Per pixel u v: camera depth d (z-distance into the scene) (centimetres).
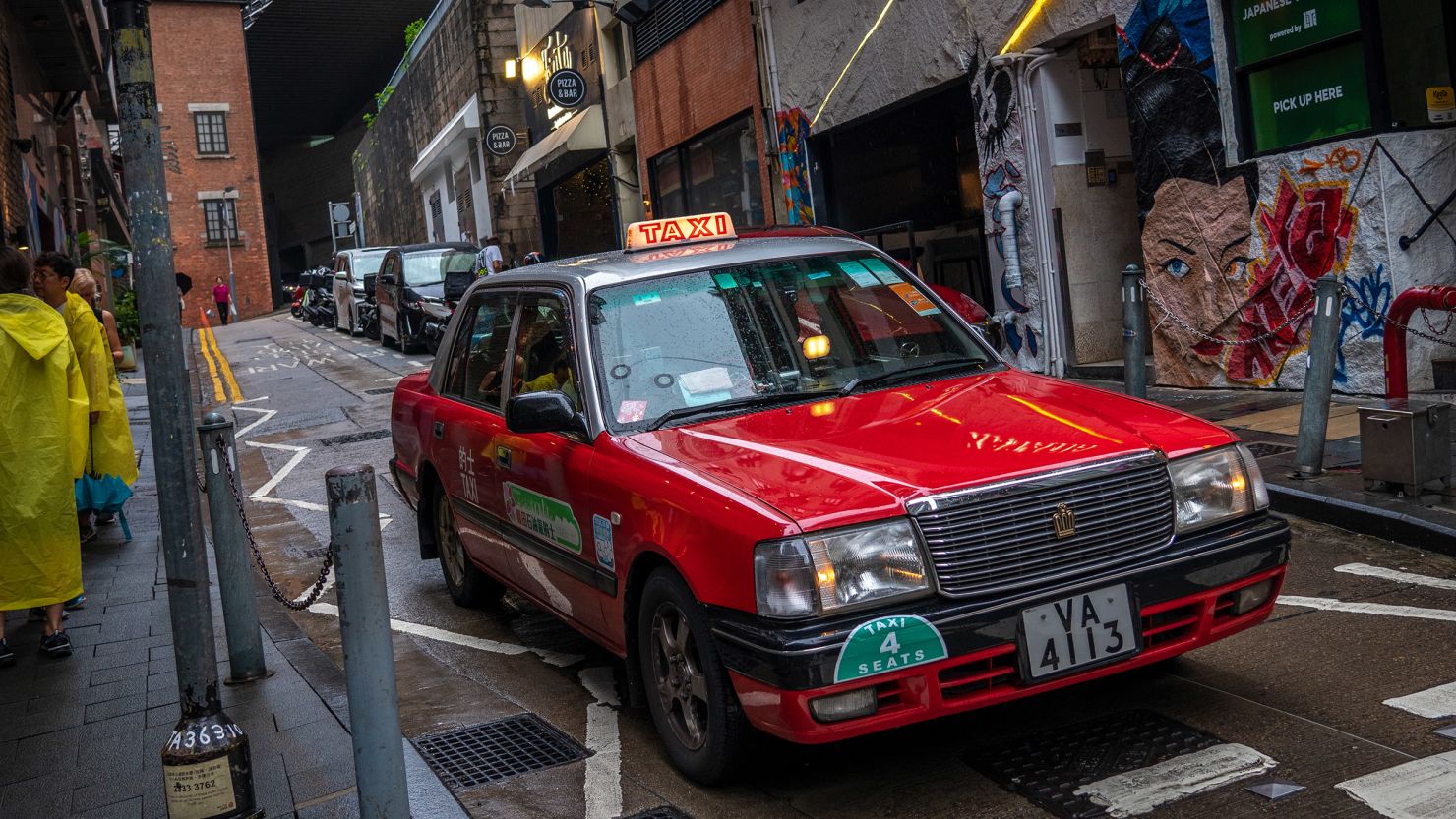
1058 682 351
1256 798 334
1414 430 595
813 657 331
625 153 2372
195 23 5647
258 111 6719
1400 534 571
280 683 516
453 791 398
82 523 849
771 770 393
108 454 837
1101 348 1199
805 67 1590
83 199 2838
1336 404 872
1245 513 390
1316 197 891
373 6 5484
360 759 329
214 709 371
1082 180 1188
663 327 469
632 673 429
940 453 376
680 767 398
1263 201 937
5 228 1369
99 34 2612
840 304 486
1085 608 354
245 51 5741
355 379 1952
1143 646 362
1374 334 864
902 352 474
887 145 1526
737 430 420
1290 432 787
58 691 532
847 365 462
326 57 6059
